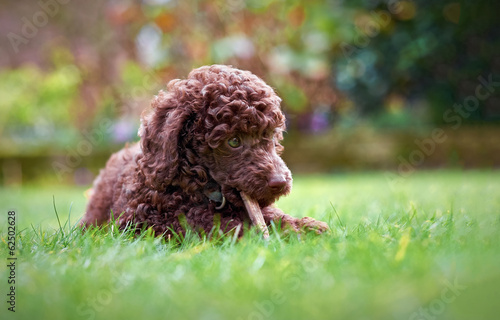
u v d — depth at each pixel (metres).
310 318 2.18
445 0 11.45
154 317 2.24
